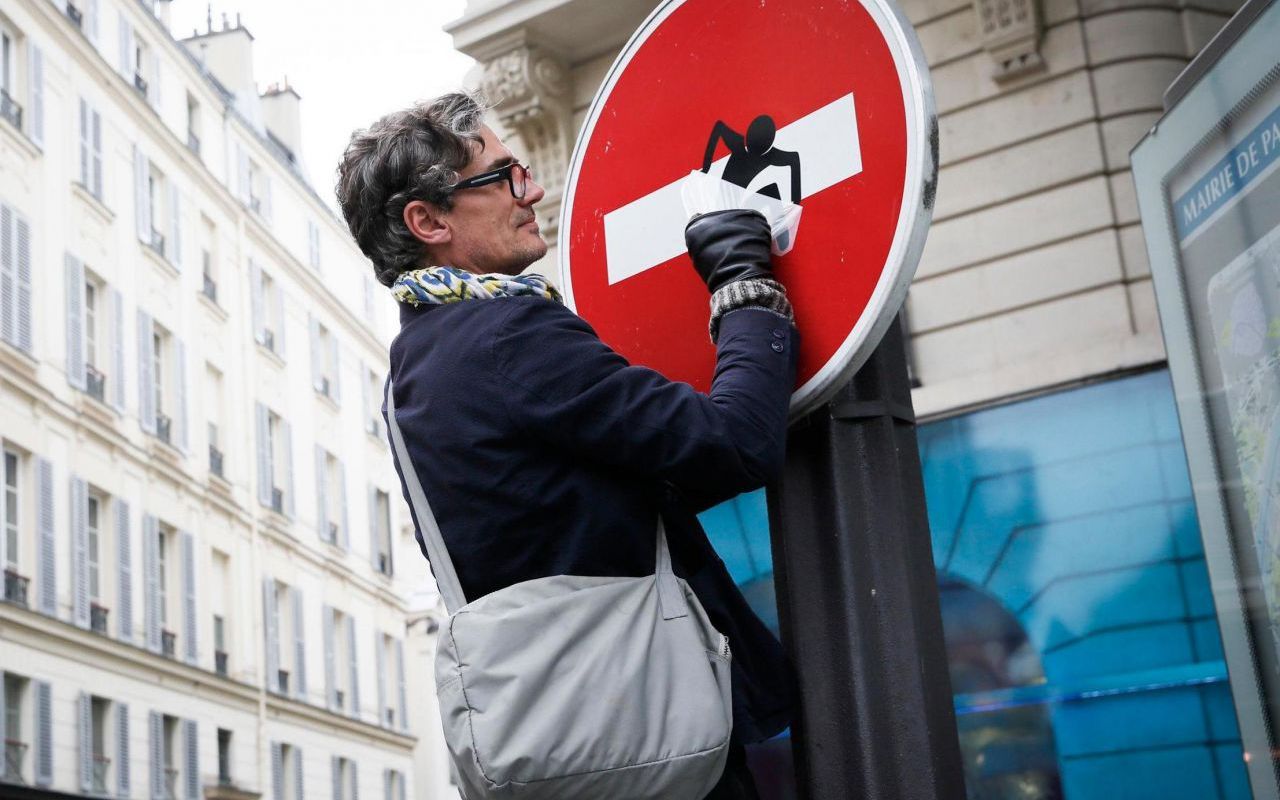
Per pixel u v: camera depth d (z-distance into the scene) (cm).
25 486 1869
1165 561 682
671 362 174
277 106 3347
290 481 2741
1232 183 197
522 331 152
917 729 152
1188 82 206
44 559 1867
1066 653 695
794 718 158
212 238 2612
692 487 146
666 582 147
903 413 167
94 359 2125
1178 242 215
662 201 179
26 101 2011
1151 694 674
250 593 2497
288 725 2553
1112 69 733
